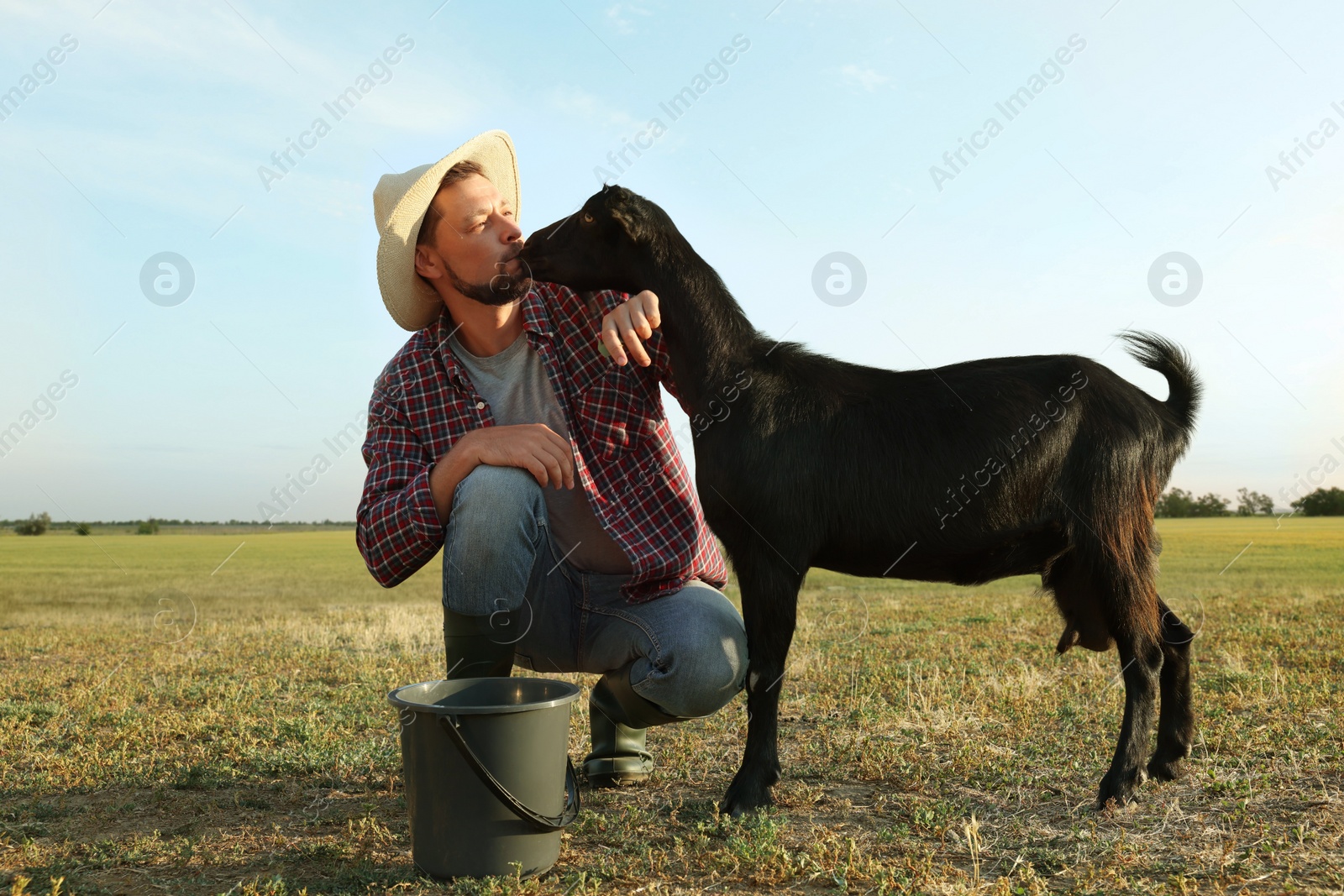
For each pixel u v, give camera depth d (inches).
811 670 222.7
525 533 105.6
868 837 103.8
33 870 96.7
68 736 164.4
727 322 121.9
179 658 271.3
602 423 124.9
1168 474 126.4
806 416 119.0
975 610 395.9
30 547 1530.5
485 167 136.3
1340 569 625.9
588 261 122.3
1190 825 105.1
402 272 120.6
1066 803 115.3
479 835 89.6
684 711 115.6
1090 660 229.1
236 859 101.4
